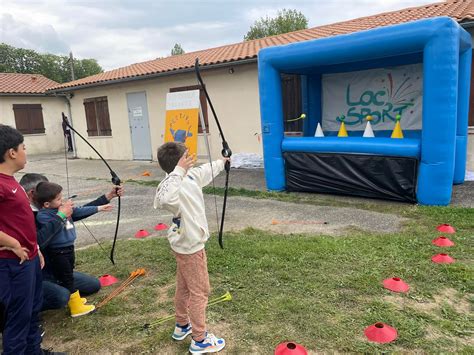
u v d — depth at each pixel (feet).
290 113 30.55
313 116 28.14
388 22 29.04
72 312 10.14
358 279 11.14
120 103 42.27
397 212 17.70
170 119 27.17
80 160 47.39
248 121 32.60
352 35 18.62
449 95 16.79
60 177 34.63
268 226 16.92
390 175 19.11
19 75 65.10
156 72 35.65
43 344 9.12
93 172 36.47
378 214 17.63
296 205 20.08
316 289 10.74
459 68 20.80
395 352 8.04
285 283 11.21
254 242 14.49
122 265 13.29
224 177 28.43
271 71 21.65
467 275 11.03
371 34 18.04
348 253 12.95
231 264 12.56
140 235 16.58
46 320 10.14
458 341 8.35
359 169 20.10
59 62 159.33
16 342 7.50
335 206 19.45
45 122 59.98
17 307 7.46
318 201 20.58
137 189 26.94
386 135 25.40
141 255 14.03
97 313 10.32
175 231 7.99
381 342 8.37
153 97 38.96
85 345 8.99
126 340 9.09
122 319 9.98
